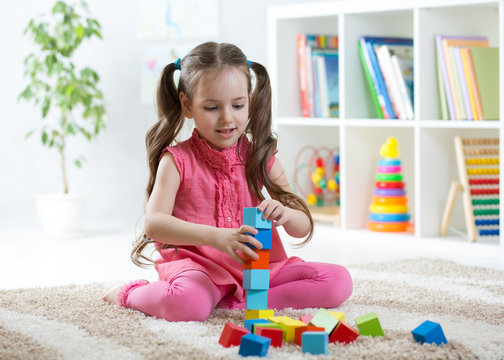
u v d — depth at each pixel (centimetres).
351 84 264
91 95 288
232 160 154
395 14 264
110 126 325
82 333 130
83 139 326
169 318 141
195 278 143
